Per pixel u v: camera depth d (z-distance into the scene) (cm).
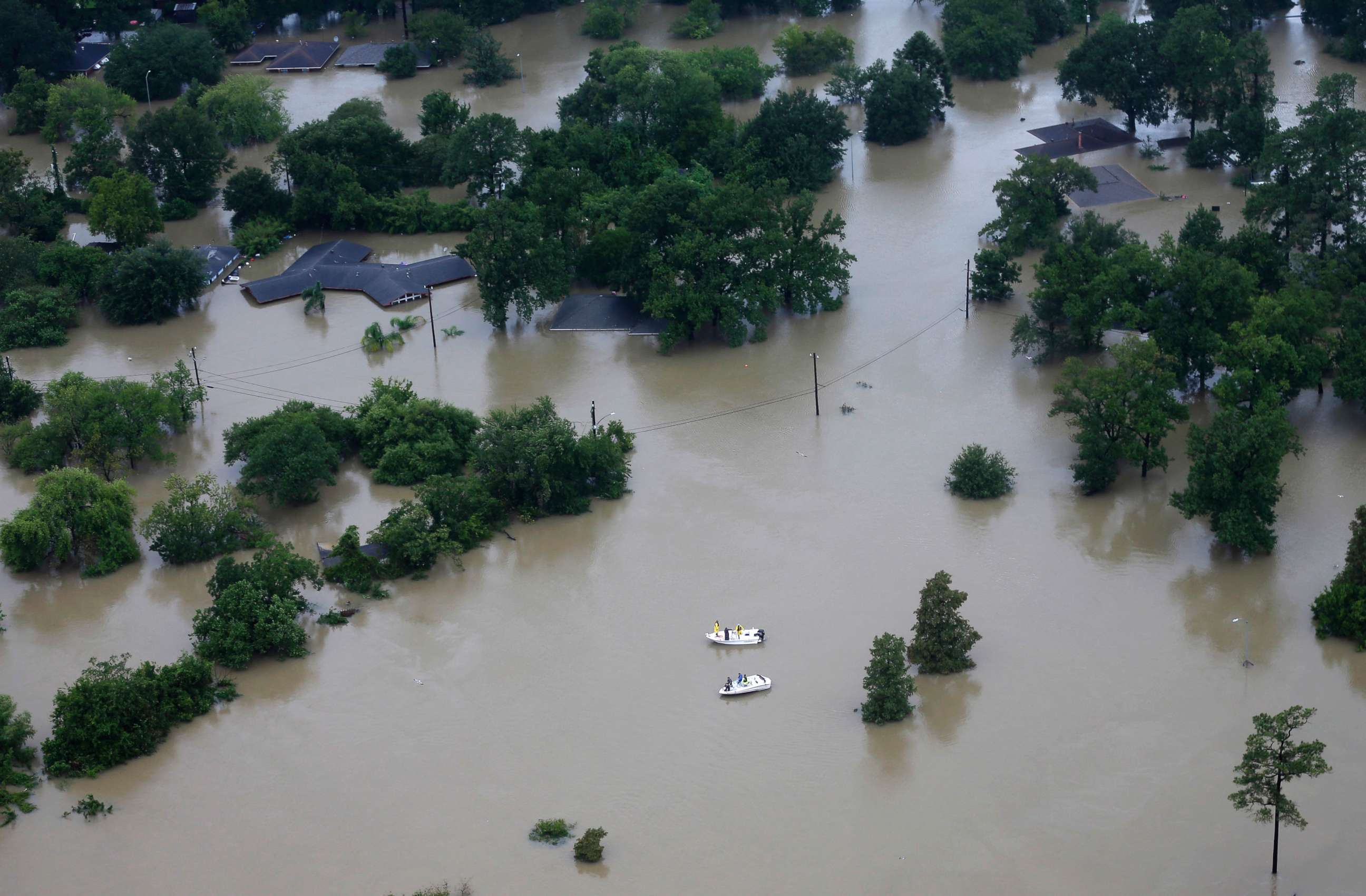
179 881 16438
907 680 18125
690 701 18738
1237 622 19550
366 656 19875
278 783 17788
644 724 18388
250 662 19850
